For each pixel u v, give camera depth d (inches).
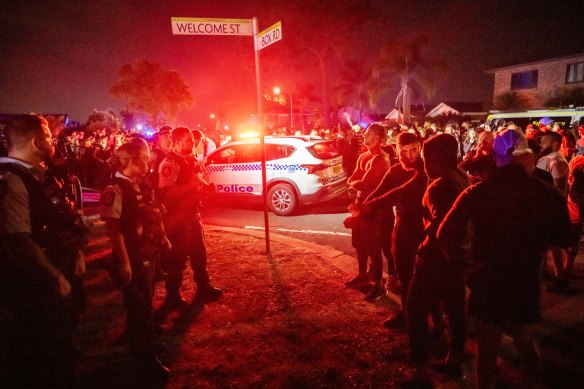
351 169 519.5
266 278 203.6
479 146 194.9
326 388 120.8
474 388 120.0
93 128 1299.2
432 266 115.6
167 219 165.5
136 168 124.3
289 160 358.0
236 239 271.7
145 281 125.9
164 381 125.9
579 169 188.9
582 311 167.9
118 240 118.0
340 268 214.4
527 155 96.2
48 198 103.0
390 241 176.1
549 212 95.0
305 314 166.1
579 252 239.6
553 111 690.8
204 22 202.8
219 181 391.9
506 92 1396.4
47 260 97.9
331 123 1493.6
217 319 163.9
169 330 156.2
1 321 157.3
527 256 96.2
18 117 100.3
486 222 98.0
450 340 125.2
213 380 125.9
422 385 118.7
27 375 102.3
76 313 130.6
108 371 130.7
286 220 344.2
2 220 92.5
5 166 96.3
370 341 144.3
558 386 121.3
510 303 96.7
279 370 129.6
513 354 135.6
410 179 138.7
